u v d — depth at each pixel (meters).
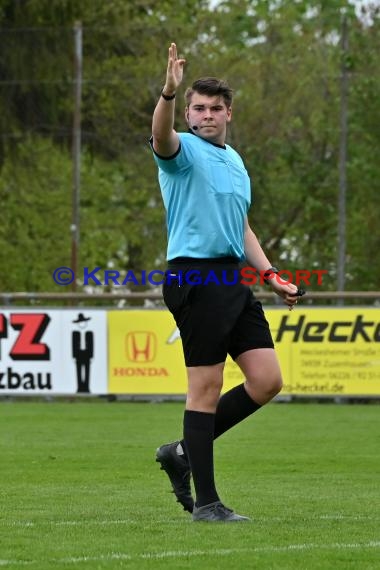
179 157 17.59
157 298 48.50
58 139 77.31
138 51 81.69
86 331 47.75
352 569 14.45
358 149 77.00
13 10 76.88
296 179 81.88
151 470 25.92
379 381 46.41
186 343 17.86
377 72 76.88
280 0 89.06
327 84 82.50
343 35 67.25
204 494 17.92
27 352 47.94
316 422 39.12
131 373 47.56
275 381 18.05
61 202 89.38
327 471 26.03
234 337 18.09
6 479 24.31
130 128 82.88
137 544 16.02
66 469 26.14
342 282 62.47
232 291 17.70
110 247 90.88
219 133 18.05
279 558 15.04
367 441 32.97
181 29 83.06
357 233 76.25
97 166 91.88
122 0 80.94
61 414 42.47
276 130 83.50
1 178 83.25
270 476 25.11
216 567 14.51
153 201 89.81
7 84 74.88
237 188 17.94
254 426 37.69
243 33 86.12
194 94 18.06
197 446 17.81
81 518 18.61
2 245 87.88
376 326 46.41
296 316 46.91
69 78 75.88
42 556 15.25
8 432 35.59
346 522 18.09
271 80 83.75
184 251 17.72
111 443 32.22
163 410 44.31
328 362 46.72
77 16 77.12
